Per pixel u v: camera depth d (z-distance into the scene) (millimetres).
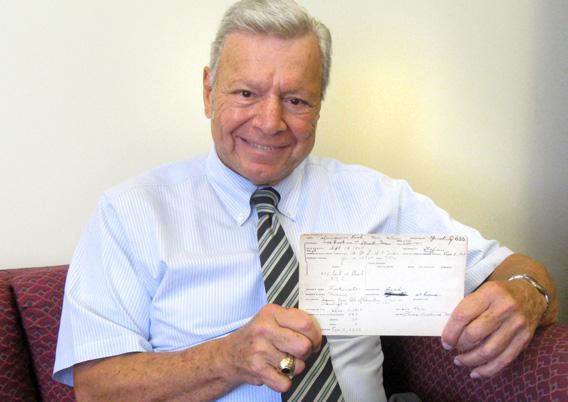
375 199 1115
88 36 1243
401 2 1403
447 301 792
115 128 1295
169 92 1313
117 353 878
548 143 1552
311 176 1113
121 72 1277
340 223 1082
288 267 938
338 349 1003
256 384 794
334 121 1432
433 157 1501
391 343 1265
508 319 813
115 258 944
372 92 1435
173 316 950
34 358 1115
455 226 1104
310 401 883
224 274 970
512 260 1051
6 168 1244
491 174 1539
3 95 1217
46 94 1241
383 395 1069
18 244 1279
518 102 1514
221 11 1309
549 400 833
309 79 928
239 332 799
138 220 963
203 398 839
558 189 1583
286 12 893
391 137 1470
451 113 1484
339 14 1377
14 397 1062
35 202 1273
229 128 940
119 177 1317
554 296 953
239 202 1022
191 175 1056
